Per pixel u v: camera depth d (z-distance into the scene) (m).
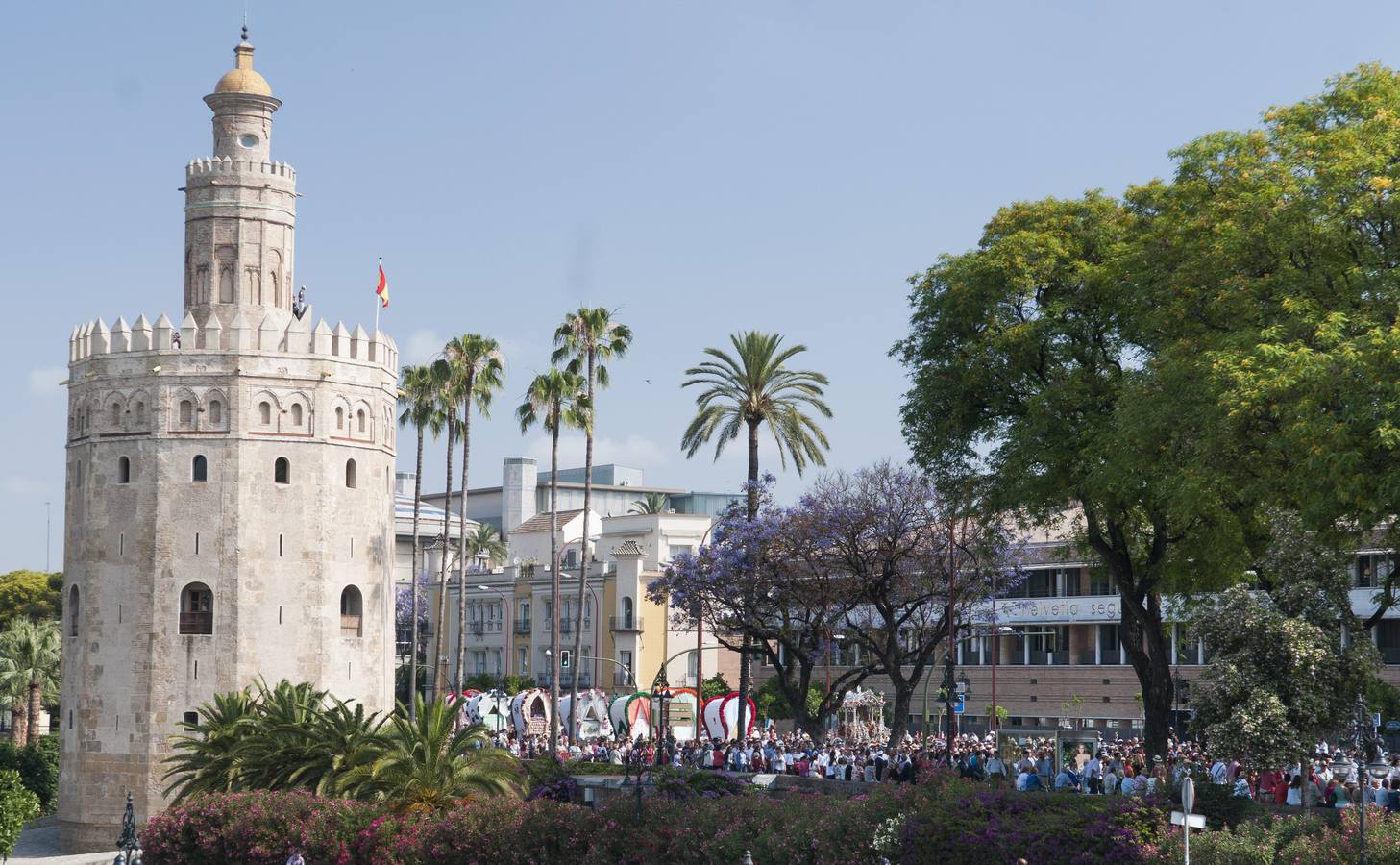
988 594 73.44
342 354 79.94
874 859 43.38
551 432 90.75
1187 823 34.94
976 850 41.03
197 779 61.12
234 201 80.75
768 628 74.94
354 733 57.91
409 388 101.25
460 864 50.78
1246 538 52.50
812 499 73.31
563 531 143.00
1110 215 56.78
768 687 108.06
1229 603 46.66
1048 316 54.53
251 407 77.56
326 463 78.94
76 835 77.12
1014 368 55.75
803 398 79.31
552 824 50.00
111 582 77.50
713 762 63.28
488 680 131.12
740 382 79.00
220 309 80.25
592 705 94.88
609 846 48.31
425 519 156.38
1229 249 45.44
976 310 56.69
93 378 78.88
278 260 81.62
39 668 102.31
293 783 57.94
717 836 46.34
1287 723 44.00
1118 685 93.00
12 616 160.00
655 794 52.88
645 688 123.19
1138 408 47.09
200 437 77.19
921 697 102.44
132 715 76.50
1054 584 96.25
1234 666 45.59
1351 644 49.16
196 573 76.75
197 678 76.25
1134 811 40.47
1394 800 41.38
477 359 97.25
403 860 51.59
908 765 52.88
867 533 72.06
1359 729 45.72
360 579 80.31
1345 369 39.50
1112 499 52.91
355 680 79.75
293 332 78.69
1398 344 38.62
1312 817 38.16
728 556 74.69
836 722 101.50
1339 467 38.97
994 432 57.97
